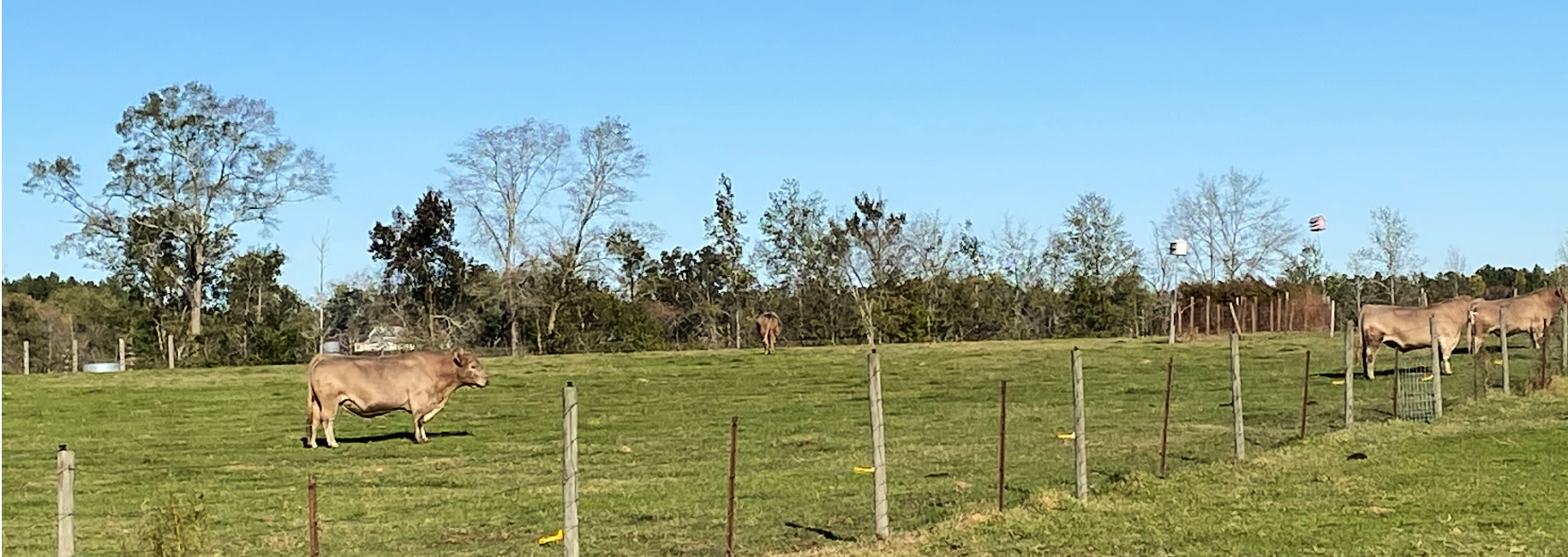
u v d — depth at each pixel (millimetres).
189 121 66250
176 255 68188
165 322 66250
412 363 26359
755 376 41531
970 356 47750
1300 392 31969
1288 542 14219
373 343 75188
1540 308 36656
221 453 24828
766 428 27500
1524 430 22859
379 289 74562
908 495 17734
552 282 72500
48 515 17844
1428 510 15938
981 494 17719
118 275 67938
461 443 25984
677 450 24141
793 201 82938
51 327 73812
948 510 16344
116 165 66062
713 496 18141
